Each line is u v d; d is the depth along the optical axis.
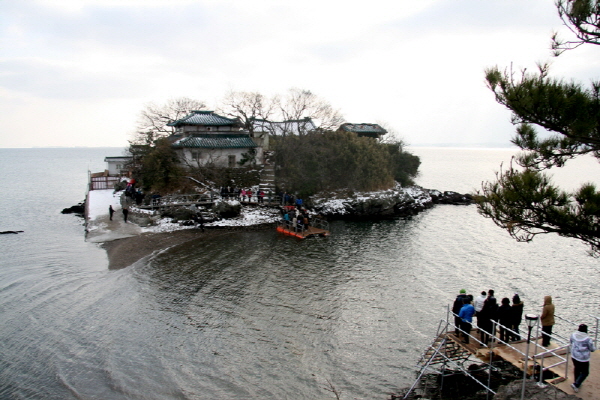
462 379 16.62
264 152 62.94
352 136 60.59
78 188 92.62
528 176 11.53
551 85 11.12
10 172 145.38
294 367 17.50
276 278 27.75
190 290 25.28
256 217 44.81
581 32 11.15
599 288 27.12
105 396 15.31
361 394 15.80
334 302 24.03
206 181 51.59
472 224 46.84
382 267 30.55
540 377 12.08
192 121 56.34
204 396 15.52
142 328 20.42
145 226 40.00
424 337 20.16
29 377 16.30
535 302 24.80
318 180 55.88
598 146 11.66
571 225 11.20
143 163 53.34
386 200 52.66
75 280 26.41
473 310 15.02
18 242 37.44
